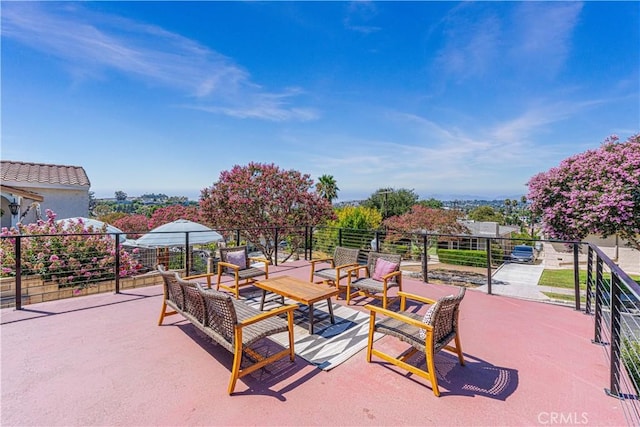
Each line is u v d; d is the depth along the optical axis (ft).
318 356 9.50
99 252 21.16
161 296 15.43
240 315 9.12
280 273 21.43
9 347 9.70
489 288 17.02
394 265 14.92
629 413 6.83
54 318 12.25
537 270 43.75
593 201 25.25
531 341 10.75
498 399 7.38
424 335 7.95
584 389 7.80
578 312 13.88
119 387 7.66
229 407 6.97
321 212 34.32
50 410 6.72
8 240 20.30
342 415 6.74
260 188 31.53
